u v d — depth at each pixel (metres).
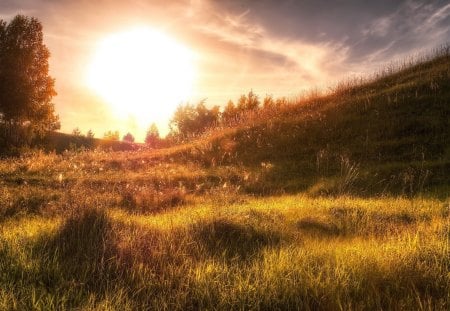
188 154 21.81
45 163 17.95
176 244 5.48
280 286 4.04
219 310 3.68
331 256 5.03
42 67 51.41
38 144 51.78
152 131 86.94
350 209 8.78
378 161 16.34
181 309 3.69
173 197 11.55
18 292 3.73
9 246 5.01
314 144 19.73
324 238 6.34
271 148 20.61
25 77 49.75
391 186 13.44
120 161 20.03
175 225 6.57
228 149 21.78
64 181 14.09
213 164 18.83
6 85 48.53
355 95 25.23
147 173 16.55
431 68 25.75
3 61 49.00
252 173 17.03
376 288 4.09
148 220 7.35
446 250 5.09
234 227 6.40
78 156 21.59
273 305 3.74
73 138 75.44
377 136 18.42
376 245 5.51
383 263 4.62
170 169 17.50
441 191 11.98
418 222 7.12
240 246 5.66
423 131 17.64
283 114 26.31
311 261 4.80
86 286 4.08
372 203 9.62
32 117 51.19
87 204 6.83
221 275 4.30
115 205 10.58
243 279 4.21
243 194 13.27
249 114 28.56
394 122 18.94
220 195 12.09
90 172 16.78
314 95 28.06
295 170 17.19
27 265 4.39
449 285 4.12
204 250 5.24
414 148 16.36
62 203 9.09
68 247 5.10
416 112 19.27
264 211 8.32
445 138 16.55
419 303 3.70
